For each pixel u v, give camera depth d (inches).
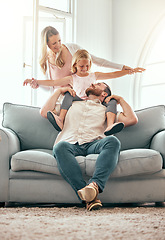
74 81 134.9
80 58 132.0
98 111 102.7
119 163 86.1
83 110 102.4
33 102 153.3
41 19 165.9
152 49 181.6
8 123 108.3
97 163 81.2
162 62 177.5
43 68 154.9
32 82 133.4
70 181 81.1
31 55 170.7
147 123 107.2
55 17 172.4
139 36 182.4
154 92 179.5
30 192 88.4
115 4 192.5
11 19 172.7
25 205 93.2
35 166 86.7
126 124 103.5
